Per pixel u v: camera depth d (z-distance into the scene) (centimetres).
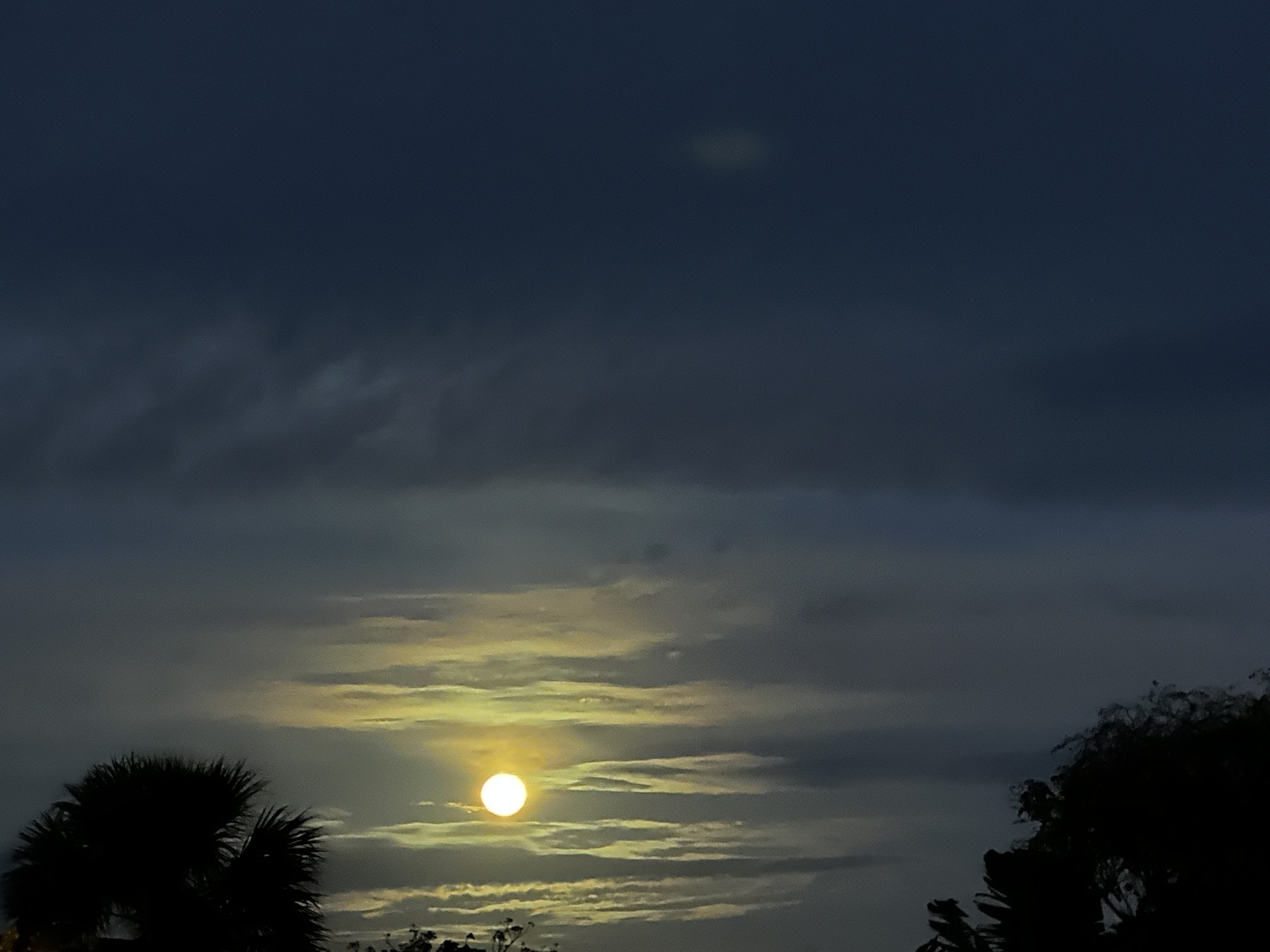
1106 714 2233
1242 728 2122
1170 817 2089
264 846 2055
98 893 1983
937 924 2086
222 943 1995
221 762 2100
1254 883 2053
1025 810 2250
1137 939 2017
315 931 2069
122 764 2078
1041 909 2025
